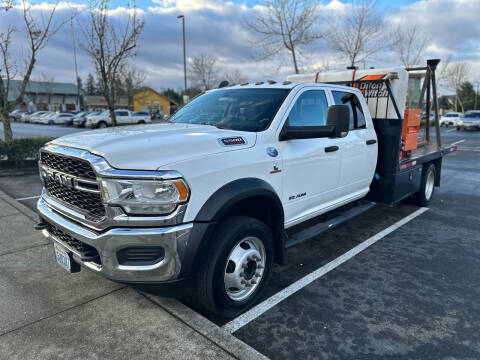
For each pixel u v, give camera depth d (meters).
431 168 6.74
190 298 3.03
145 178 2.50
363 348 2.78
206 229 2.69
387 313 3.26
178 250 2.60
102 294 3.45
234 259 3.05
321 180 4.11
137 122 34.94
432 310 3.31
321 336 2.92
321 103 4.18
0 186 8.16
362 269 4.16
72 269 3.02
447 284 3.82
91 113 39.62
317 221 5.15
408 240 5.11
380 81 5.07
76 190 2.83
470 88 66.19
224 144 3.04
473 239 5.16
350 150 4.52
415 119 5.83
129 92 39.84
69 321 3.01
